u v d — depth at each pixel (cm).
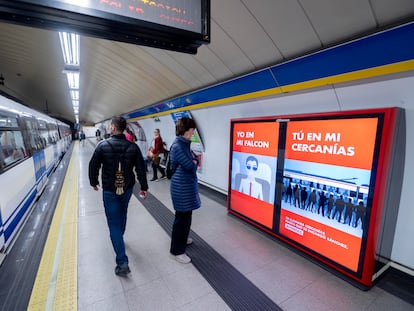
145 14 134
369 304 204
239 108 450
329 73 271
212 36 345
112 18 123
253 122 335
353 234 224
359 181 216
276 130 299
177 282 230
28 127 510
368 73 237
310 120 256
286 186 291
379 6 199
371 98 253
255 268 254
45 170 660
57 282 226
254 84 375
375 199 204
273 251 290
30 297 206
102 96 1190
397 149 216
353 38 231
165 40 153
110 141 232
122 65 610
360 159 214
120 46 500
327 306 201
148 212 424
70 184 648
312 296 213
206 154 579
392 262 246
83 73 809
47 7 107
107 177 232
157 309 196
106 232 339
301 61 286
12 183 331
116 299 205
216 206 460
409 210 231
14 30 511
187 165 241
